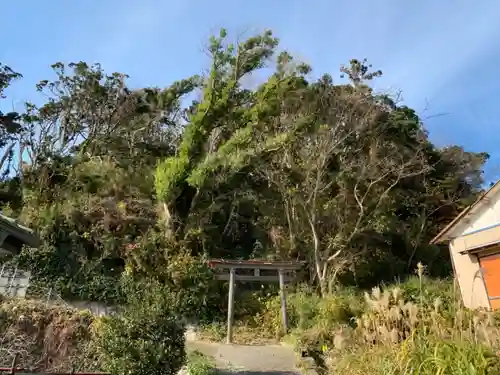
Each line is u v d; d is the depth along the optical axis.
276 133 21.31
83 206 19.95
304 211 20.73
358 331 8.77
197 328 15.38
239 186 22.56
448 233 14.16
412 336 6.62
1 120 26.56
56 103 27.78
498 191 12.96
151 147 27.70
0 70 25.56
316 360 9.98
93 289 17.20
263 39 22.00
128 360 7.15
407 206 23.11
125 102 27.97
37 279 16.98
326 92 22.83
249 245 22.58
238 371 9.45
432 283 15.83
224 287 17.91
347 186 21.08
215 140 21.55
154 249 18.22
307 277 19.69
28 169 25.23
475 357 5.43
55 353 9.01
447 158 25.80
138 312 7.89
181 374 8.38
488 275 12.82
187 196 21.23
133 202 20.80
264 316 16.12
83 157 25.30
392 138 24.12
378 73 26.52
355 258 19.69
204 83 22.56
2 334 9.06
